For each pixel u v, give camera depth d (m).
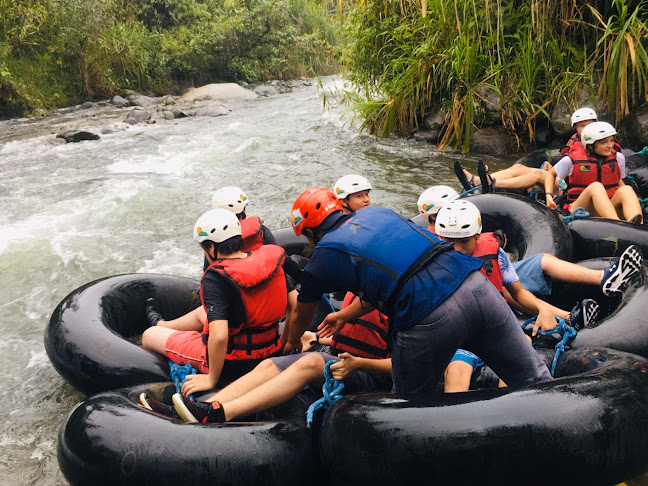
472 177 6.05
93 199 7.51
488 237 3.46
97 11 17.50
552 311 3.62
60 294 5.19
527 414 2.41
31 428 3.54
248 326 3.18
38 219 6.91
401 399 2.60
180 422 2.68
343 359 2.93
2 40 15.62
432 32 9.76
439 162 8.68
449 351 2.66
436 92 9.97
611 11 8.52
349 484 2.54
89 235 6.41
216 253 3.20
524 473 2.38
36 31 15.93
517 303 3.87
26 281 5.45
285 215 6.75
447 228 3.05
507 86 9.05
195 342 3.51
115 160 9.75
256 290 3.12
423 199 3.70
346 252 2.73
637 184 6.56
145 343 3.70
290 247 5.29
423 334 2.62
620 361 2.85
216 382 3.10
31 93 15.54
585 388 2.54
